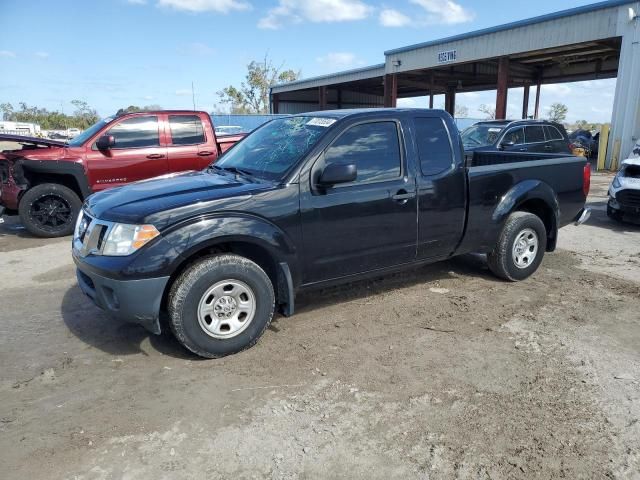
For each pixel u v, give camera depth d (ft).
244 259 12.44
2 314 15.62
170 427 9.78
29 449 9.12
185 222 11.66
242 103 177.88
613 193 28.50
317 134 13.89
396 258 15.28
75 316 15.40
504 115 74.69
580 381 11.46
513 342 13.44
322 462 8.80
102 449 9.14
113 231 11.62
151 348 13.14
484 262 20.72
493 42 72.43
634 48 55.98
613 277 19.08
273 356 12.64
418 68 87.20
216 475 8.50
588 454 9.02
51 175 26.68
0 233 28.07
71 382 11.48
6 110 193.57
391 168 14.69
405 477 8.44
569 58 91.97
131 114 28.02
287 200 12.87
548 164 18.40
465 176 16.20
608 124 61.41
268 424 9.87
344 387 11.20
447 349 13.01
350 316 15.17
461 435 9.53
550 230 19.26
